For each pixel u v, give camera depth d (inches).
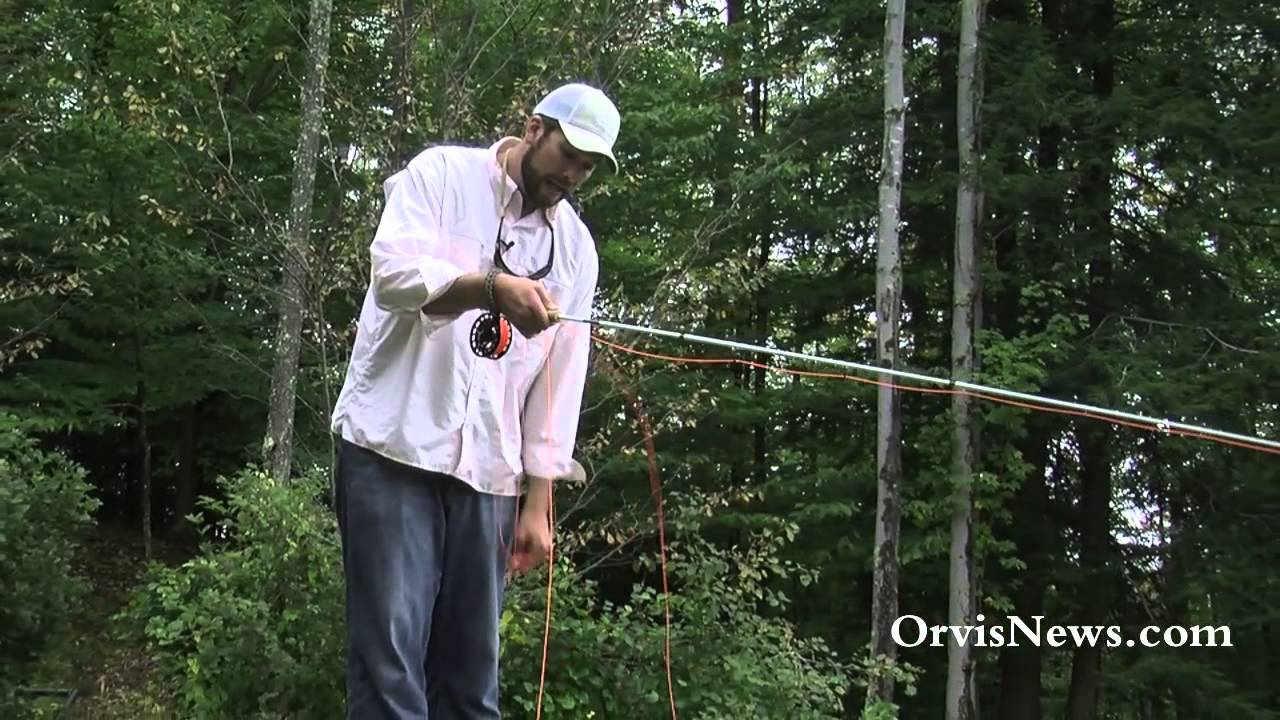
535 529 80.1
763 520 382.3
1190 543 446.0
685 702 201.6
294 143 401.1
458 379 71.9
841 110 488.1
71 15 407.5
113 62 392.2
